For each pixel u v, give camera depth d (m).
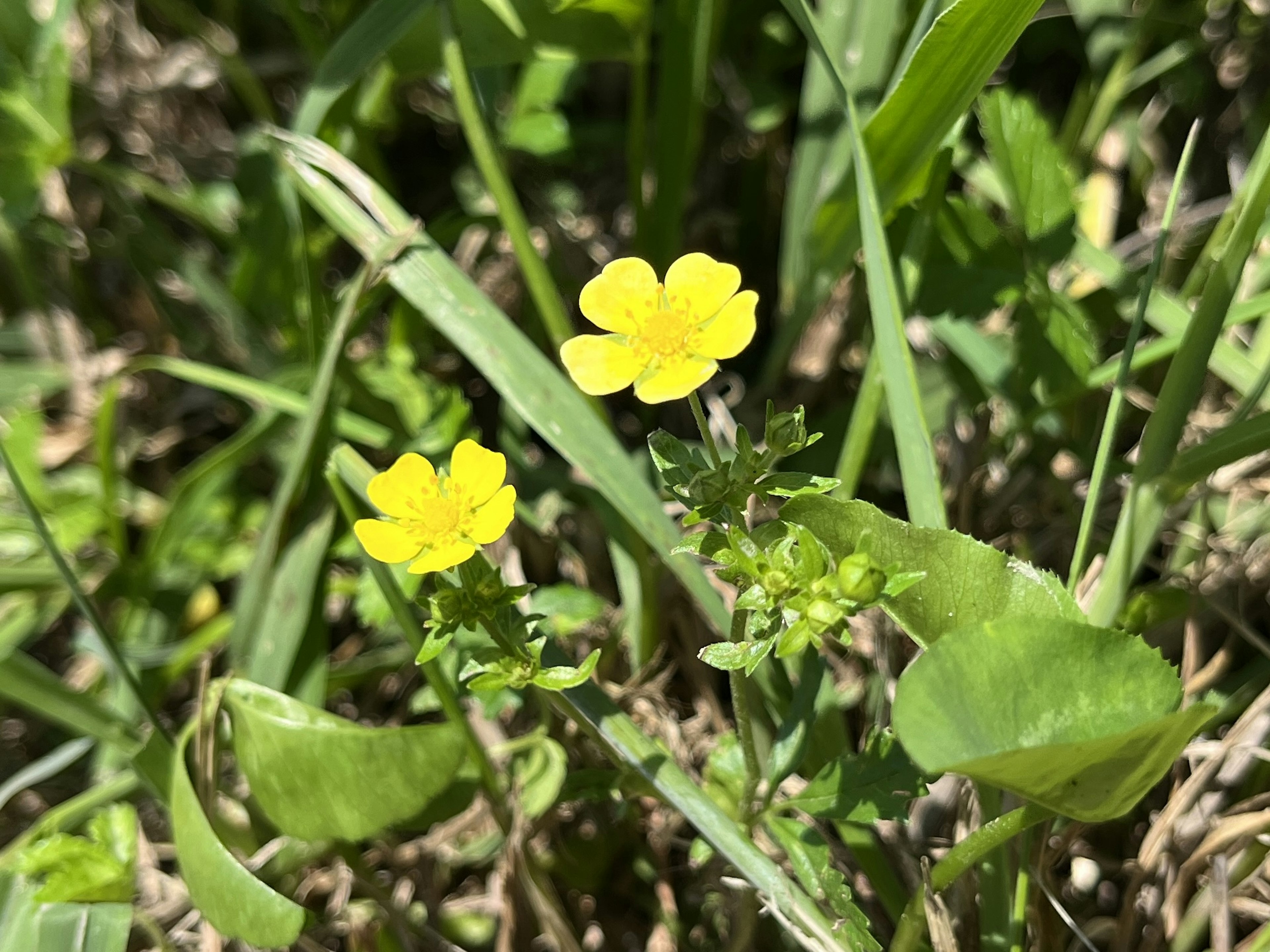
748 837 0.09
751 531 0.08
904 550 0.08
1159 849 0.10
